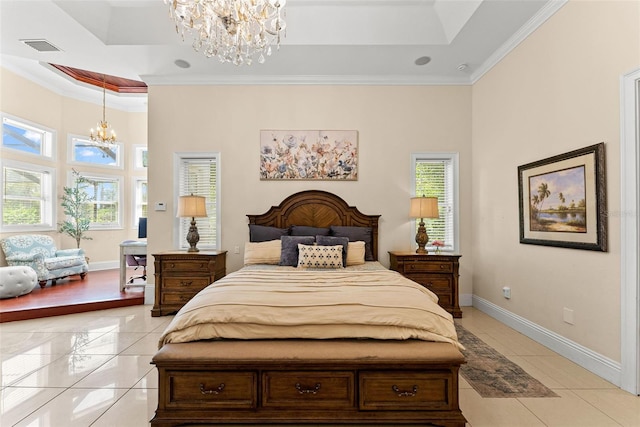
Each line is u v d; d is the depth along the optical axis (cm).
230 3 244
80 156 684
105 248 713
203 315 211
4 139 550
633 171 229
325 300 221
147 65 436
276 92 471
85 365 274
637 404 216
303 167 470
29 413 206
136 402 219
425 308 218
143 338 337
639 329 228
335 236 434
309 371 194
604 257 252
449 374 193
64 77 604
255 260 407
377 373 193
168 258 415
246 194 469
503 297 393
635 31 227
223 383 193
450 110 473
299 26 380
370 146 473
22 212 584
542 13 317
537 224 328
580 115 275
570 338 286
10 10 326
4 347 313
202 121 471
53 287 528
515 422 198
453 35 369
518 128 362
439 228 480
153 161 470
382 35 385
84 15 350
